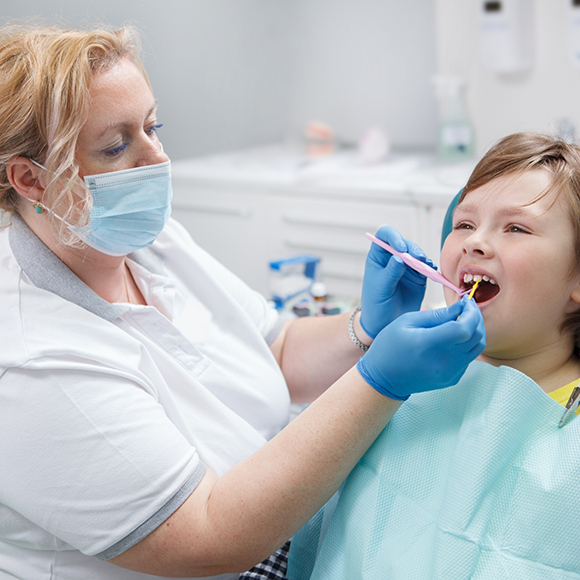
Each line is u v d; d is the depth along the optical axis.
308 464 0.78
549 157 0.83
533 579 0.70
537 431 0.77
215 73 3.15
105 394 0.81
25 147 0.81
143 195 0.89
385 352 0.76
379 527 0.81
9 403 0.79
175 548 0.79
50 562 0.88
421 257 0.94
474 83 2.53
